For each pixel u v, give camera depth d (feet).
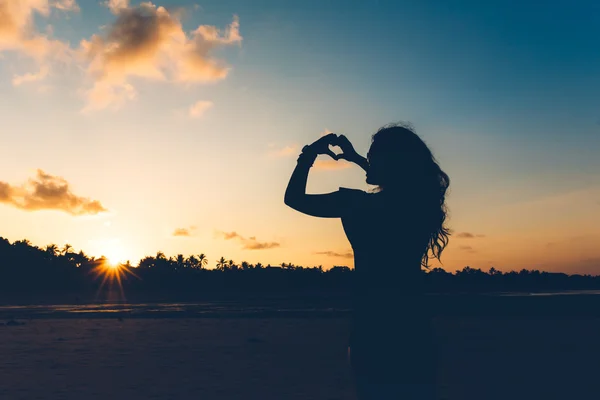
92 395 23.63
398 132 7.20
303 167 7.14
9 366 33.01
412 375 6.39
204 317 99.60
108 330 65.21
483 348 43.27
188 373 30.04
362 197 6.91
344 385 26.04
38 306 230.27
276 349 42.57
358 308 6.74
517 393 24.08
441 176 7.24
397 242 6.72
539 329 63.10
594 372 30.35
